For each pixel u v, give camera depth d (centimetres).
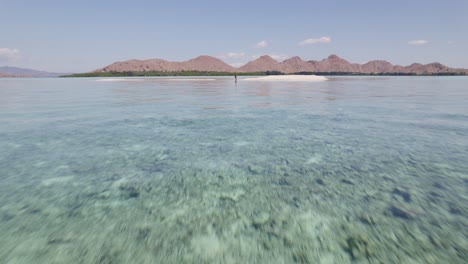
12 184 380
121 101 1532
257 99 1594
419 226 276
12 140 629
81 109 1173
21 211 307
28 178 402
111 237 261
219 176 410
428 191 352
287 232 270
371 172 420
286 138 644
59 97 1862
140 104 1362
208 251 242
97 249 243
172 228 277
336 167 444
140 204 326
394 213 301
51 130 737
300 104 1323
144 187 372
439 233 264
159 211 310
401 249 243
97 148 562
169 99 1636
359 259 231
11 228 274
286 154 517
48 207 317
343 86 3147
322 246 249
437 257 232
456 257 231
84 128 766
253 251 243
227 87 3012
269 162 472
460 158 480
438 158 482
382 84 3756
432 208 310
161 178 404
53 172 427
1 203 325
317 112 1056
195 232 270
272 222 288
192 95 1938
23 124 825
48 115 1004
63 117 958
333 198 338
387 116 949
